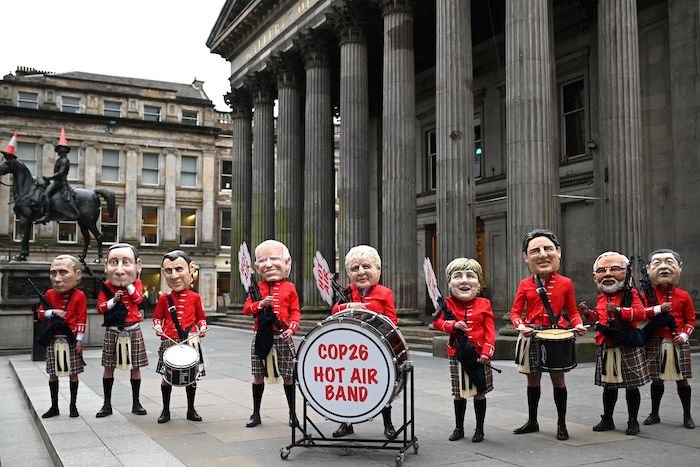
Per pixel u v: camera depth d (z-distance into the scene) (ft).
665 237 60.75
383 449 21.68
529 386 23.94
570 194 72.95
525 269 49.21
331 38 83.61
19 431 28.43
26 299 58.95
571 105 74.64
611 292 23.85
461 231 55.16
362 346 19.72
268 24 95.86
